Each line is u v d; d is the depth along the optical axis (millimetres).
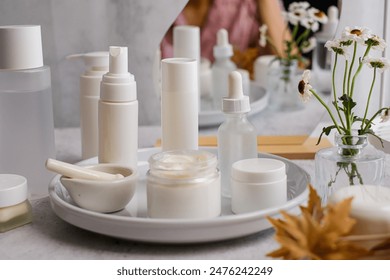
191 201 691
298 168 833
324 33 1121
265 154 878
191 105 812
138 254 671
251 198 732
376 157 748
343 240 609
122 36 1087
